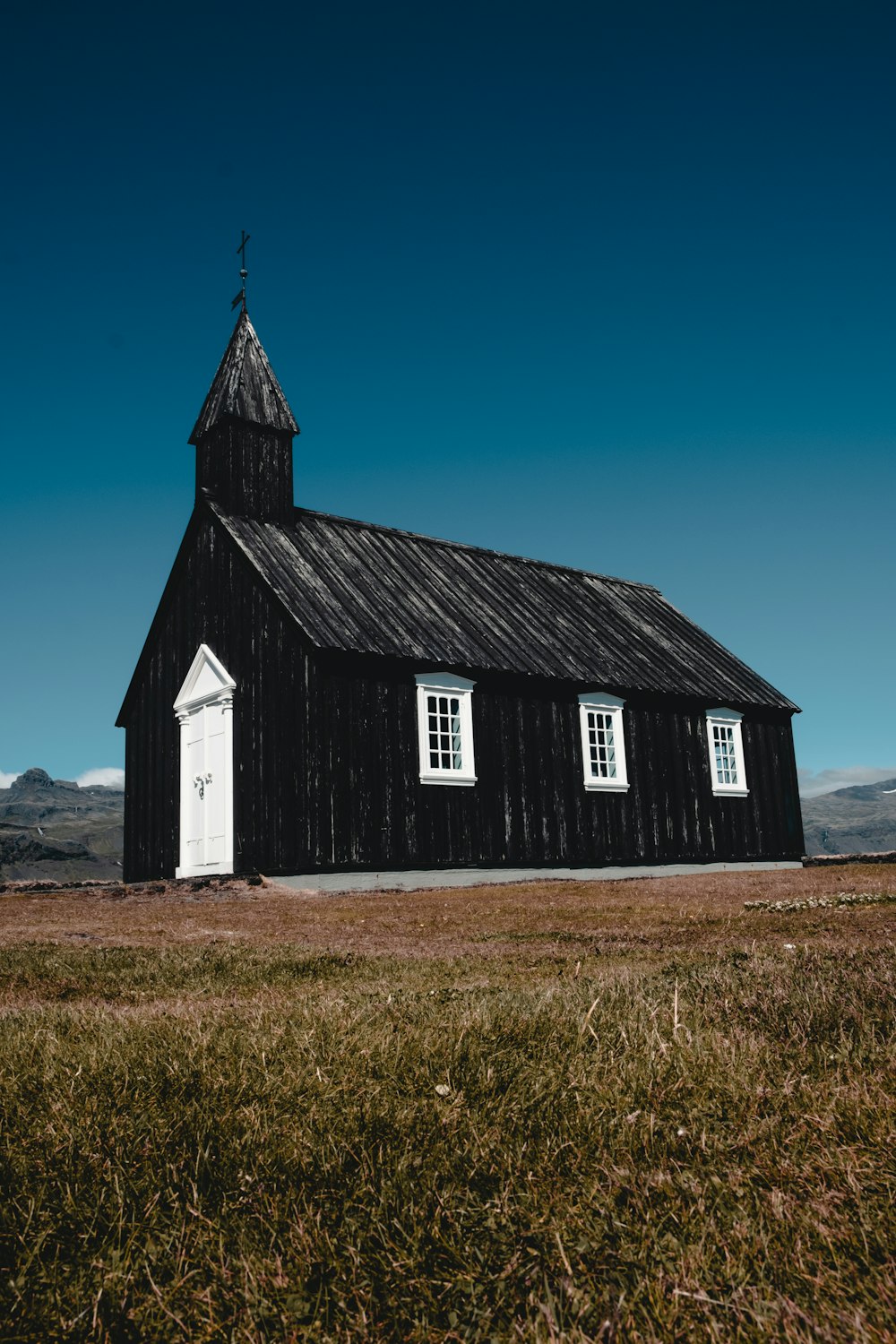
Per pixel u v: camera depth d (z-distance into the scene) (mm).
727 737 29531
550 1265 2852
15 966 9367
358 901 17516
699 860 27672
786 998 5887
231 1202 3281
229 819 23312
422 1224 3094
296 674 22391
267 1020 5629
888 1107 3844
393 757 22641
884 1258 2832
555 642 27281
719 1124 3852
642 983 6926
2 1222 3148
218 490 26469
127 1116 3959
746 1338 2494
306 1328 2619
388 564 27328
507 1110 3973
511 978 8078
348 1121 3840
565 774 25484
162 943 12008
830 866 23812
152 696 27672
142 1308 2721
